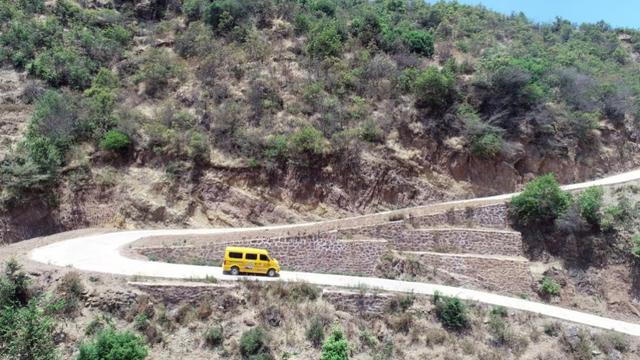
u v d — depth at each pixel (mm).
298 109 41875
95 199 36188
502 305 26031
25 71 44469
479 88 44938
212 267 27281
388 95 44062
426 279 29516
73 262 25453
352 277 28094
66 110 38625
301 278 26438
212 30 49375
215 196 37562
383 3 68562
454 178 41219
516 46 63938
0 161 35281
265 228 33531
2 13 49156
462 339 23828
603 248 33375
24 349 18469
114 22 51750
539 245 33969
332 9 55750
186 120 40500
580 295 31672
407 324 23922
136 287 22438
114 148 37875
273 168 38406
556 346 24000
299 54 47000
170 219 36188
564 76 49875
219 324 22219
